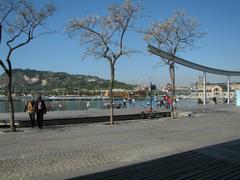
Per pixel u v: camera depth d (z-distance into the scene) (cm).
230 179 1041
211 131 2389
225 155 1452
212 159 1359
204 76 7725
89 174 1089
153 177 1048
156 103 6912
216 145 1730
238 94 7162
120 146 1691
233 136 2103
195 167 1204
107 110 5016
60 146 1695
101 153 1485
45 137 2069
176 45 3909
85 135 2166
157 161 1312
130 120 3538
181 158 1379
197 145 1731
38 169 1161
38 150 1572
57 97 14212
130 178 1034
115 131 2406
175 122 3197
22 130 2492
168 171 1135
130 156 1417
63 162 1284
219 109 5562
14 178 1034
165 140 1916
